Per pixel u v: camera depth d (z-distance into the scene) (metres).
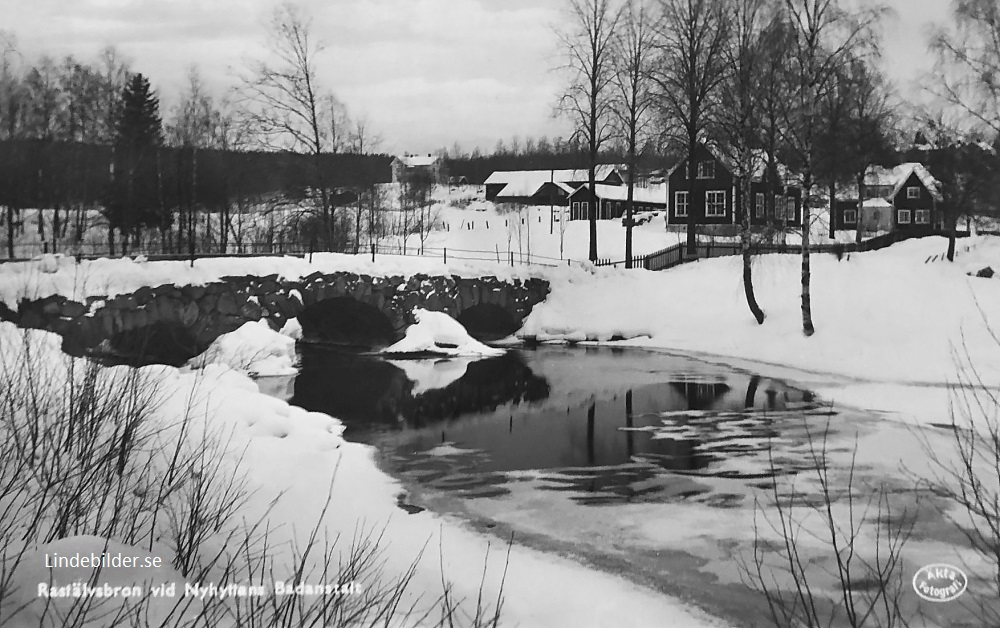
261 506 9.51
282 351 24.56
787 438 16.06
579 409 19.45
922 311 26.53
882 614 7.96
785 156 30.27
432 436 16.44
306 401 20.02
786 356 26.81
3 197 39.97
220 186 43.19
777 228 40.66
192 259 24.34
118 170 42.25
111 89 48.09
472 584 8.66
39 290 19.81
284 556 8.11
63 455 7.36
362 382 23.12
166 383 11.77
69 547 5.55
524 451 15.20
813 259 34.81
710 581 8.95
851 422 17.45
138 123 45.12
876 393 20.72
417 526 10.63
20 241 41.06
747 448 15.30
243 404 12.62
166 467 8.66
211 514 7.64
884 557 9.53
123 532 6.73
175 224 46.44
